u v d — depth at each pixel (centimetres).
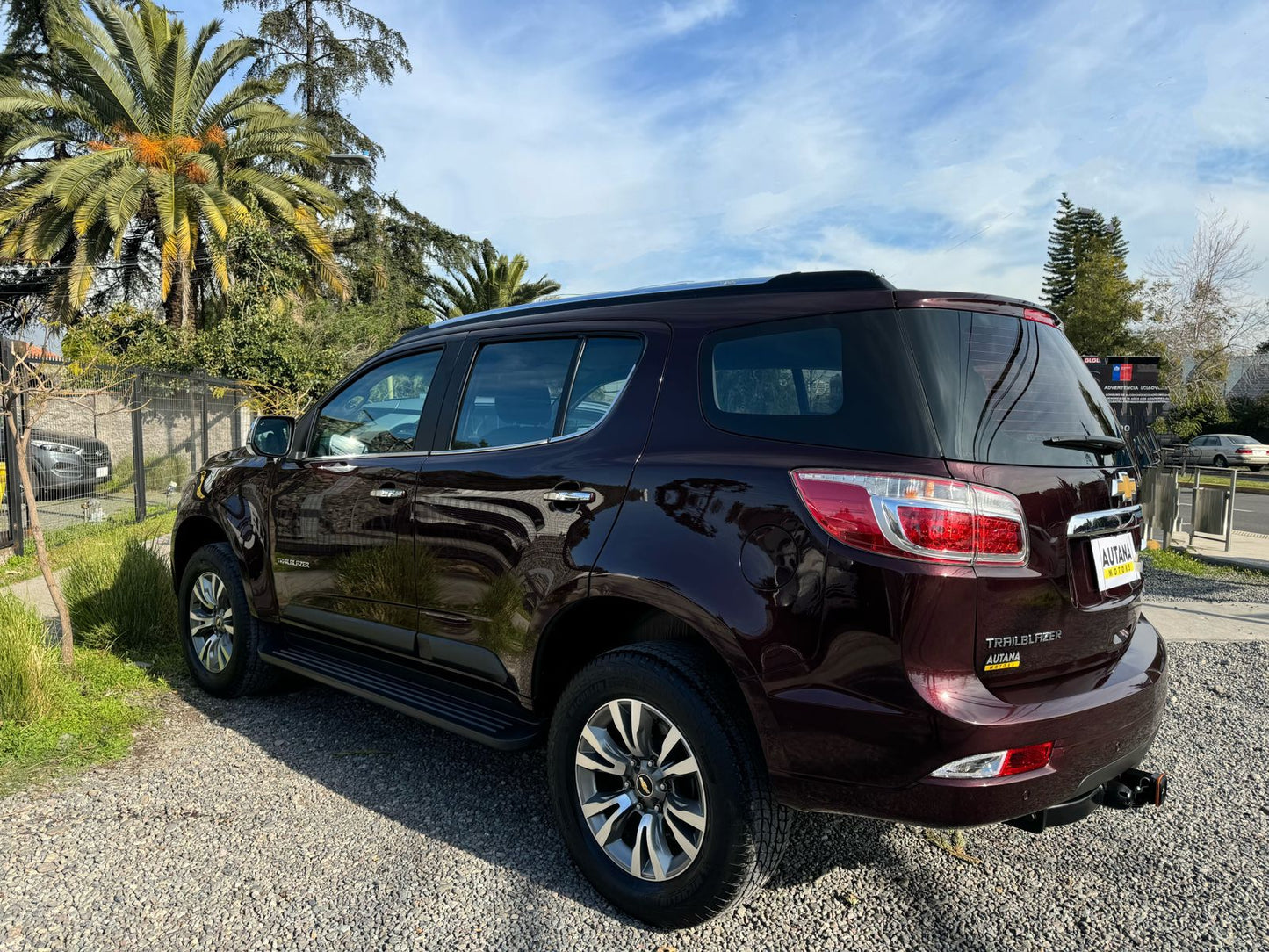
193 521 445
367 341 2575
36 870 263
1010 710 203
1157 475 1052
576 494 260
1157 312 3231
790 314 238
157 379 1099
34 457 850
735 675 219
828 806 211
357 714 405
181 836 286
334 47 3275
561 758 257
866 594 203
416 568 313
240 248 2186
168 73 1997
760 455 227
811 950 230
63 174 1803
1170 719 415
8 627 392
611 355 277
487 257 3716
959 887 263
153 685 438
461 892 255
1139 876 270
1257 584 796
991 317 236
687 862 230
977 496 206
